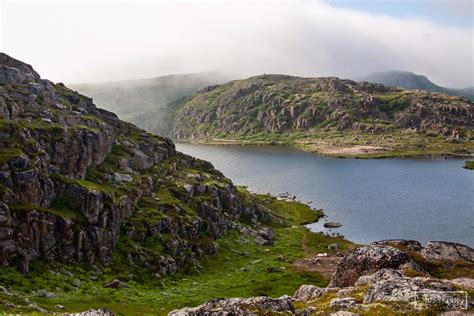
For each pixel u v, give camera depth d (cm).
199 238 11881
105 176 11869
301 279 10169
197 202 13212
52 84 16500
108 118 16438
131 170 13325
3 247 7225
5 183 8119
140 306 7375
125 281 8662
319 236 14912
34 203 8444
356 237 15562
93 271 8550
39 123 11469
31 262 7706
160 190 13125
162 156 15938
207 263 11056
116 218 9738
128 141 14912
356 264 6119
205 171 17450
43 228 8081
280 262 11594
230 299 4459
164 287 8881
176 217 11600
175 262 10069
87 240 8856
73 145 11000
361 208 19862
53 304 6500
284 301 4538
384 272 5181
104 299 7369
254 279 10075
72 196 9231
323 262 11838
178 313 4141
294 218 17600
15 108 11231
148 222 10656
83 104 15888
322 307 4406
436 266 6994
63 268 8056
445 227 16825
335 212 19138
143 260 9538
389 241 8575
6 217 7469
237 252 12294
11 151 8850
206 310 4184
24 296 6488
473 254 7556
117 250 9538
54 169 9806
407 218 18162
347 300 4438
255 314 4128
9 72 13475
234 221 14512
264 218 15962
